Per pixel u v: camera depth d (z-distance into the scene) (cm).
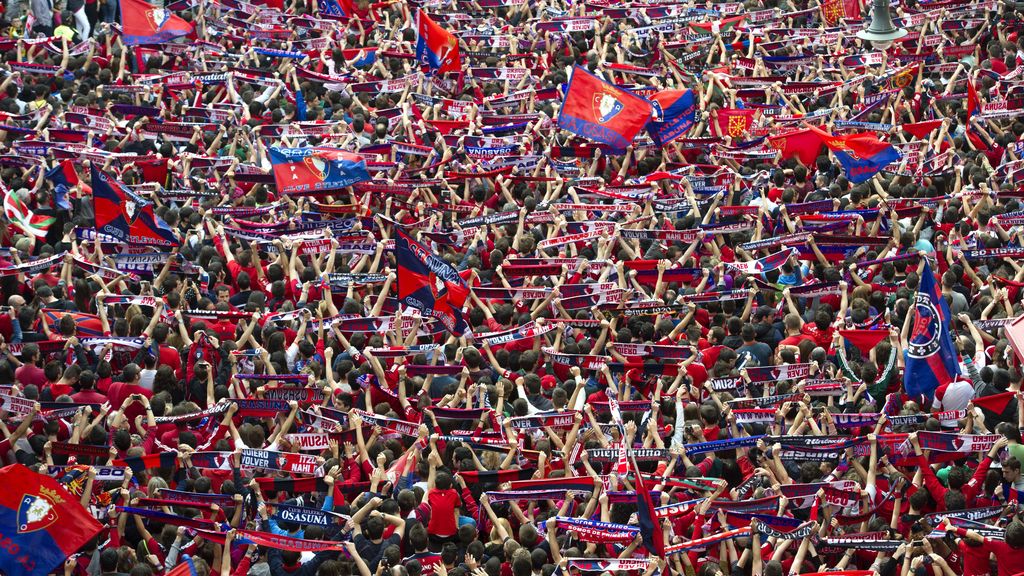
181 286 7938
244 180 9594
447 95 12000
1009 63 12006
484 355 7200
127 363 7094
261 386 6731
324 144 10344
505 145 10238
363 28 13800
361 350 7244
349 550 5397
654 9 13838
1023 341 6638
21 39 12194
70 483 5662
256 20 14038
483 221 8812
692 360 6925
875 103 11300
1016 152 9712
